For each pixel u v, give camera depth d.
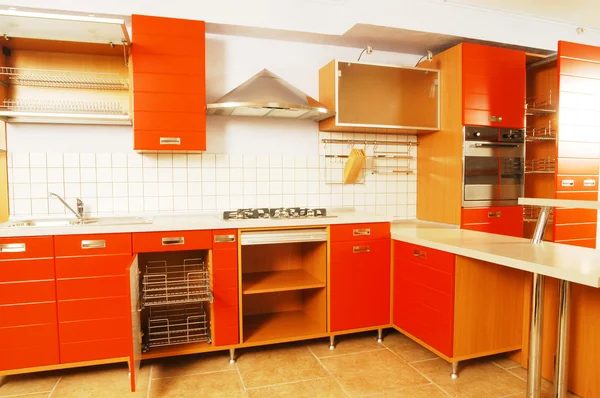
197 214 3.13
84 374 2.46
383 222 2.93
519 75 3.37
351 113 3.15
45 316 2.30
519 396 2.18
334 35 3.22
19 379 2.39
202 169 3.13
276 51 3.29
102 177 2.93
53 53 2.80
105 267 2.38
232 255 2.60
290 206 3.36
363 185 3.56
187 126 2.78
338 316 2.83
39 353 2.30
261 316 3.15
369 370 2.50
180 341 2.64
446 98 3.34
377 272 2.92
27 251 2.26
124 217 2.95
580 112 3.44
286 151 3.34
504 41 3.53
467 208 3.22
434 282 2.48
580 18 3.71
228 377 2.42
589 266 1.61
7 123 2.75
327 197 3.46
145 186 3.02
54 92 2.82
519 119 3.38
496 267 2.45
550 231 3.72
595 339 2.08
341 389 2.27
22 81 2.75
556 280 2.27
